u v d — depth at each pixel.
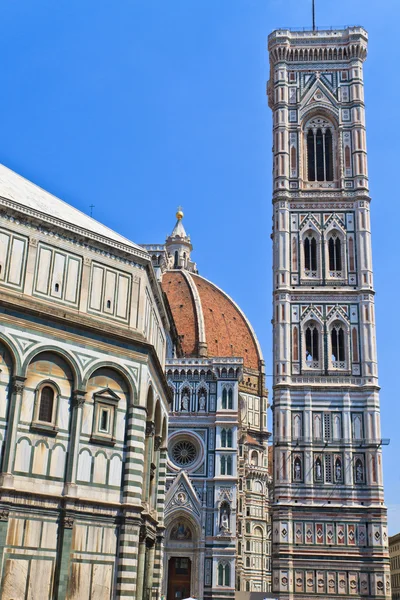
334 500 96.75
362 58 119.94
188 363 124.12
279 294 107.19
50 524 43.12
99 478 45.97
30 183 57.31
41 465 43.69
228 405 121.06
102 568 44.50
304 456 99.06
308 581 93.25
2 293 44.88
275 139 117.50
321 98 117.62
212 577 111.75
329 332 105.31
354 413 101.06
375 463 97.94
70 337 46.75
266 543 177.38
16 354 43.97
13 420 42.88
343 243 109.81
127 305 51.31
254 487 177.38
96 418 46.78
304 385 102.38
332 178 115.00
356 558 93.81
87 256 49.94
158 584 59.06
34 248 47.28
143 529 50.28
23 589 41.19
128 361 49.22
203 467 118.38
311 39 119.81
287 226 111.19
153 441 57.31
